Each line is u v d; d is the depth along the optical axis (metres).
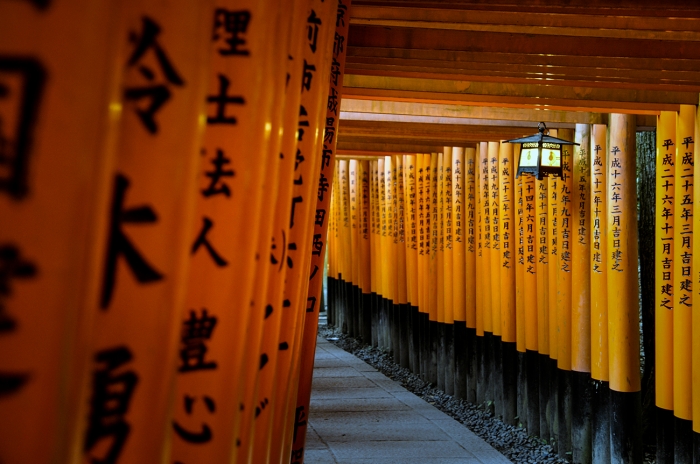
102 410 0.89
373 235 12.96
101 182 0.74
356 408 8.98
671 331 5.54
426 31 4.75
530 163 6.10
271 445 2.35
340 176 14.25
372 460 6.75
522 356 7.91
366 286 13.44
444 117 7.40
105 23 0.73
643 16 3.77
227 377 1.45
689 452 5.29
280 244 2.07
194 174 0.98
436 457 6.89
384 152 10.12
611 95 5.49
